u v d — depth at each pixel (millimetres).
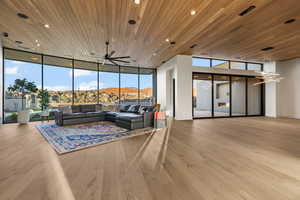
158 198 1397
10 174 1820
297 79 6688
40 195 1433
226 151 2654
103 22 3482
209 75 7105
